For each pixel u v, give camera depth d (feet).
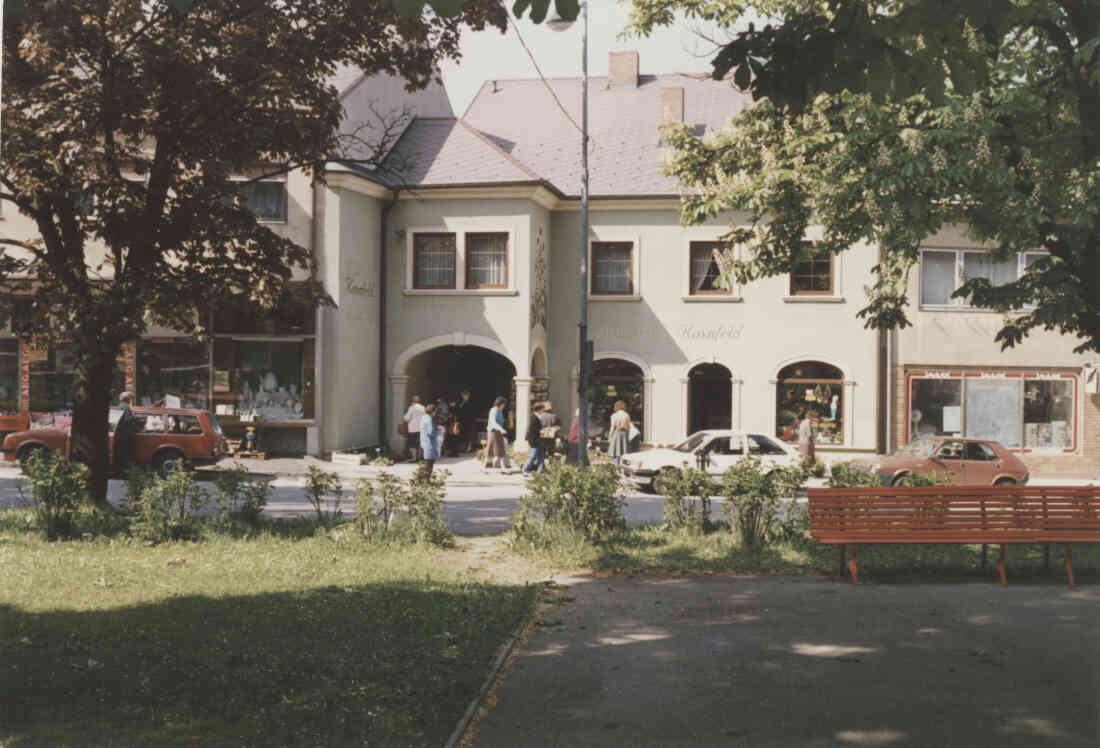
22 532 41.73
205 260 50.03
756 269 52.80
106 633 24.57
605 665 22.54
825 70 19.45
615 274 94.27
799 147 42.86
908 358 90.94
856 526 34.58
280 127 47.85
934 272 91.09
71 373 84.12
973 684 20.98
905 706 19.49
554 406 95.04
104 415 48.67
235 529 43.42
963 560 37.91
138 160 47.62
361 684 20.63
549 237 94.68
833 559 37.93
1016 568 36.29
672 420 92.73
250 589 30.96
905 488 34.68
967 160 34.91
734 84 20.26
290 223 83.15
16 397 83.56
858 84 19.43
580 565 36.60
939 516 34.50
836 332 90.43
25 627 24.93
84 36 42.24
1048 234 36.27
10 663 21.56
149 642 23.81
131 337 47.16
